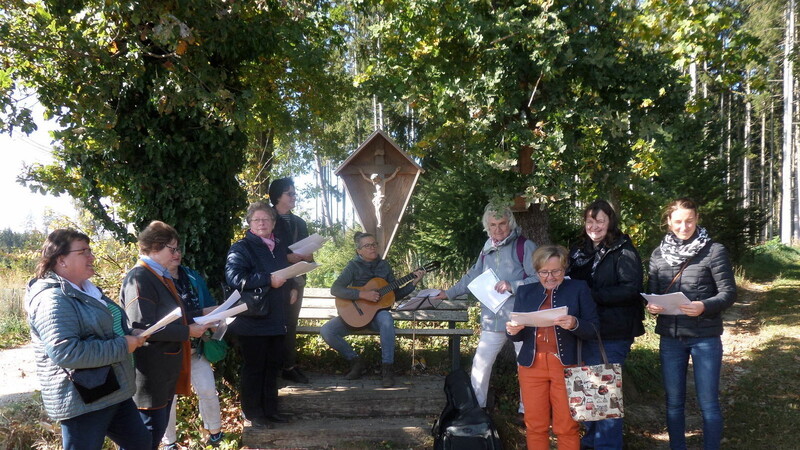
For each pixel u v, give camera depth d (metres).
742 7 19.14
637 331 4.08
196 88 4.64
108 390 2.83
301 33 6.30
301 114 8.77
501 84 4.83
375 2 5.88
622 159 4.93
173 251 3.64
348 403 4.71
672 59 4.94
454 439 3.98
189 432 4.52
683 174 12.07
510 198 4.48
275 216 4.61
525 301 3.89
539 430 3.80
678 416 3.94
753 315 10.05
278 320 4.32
